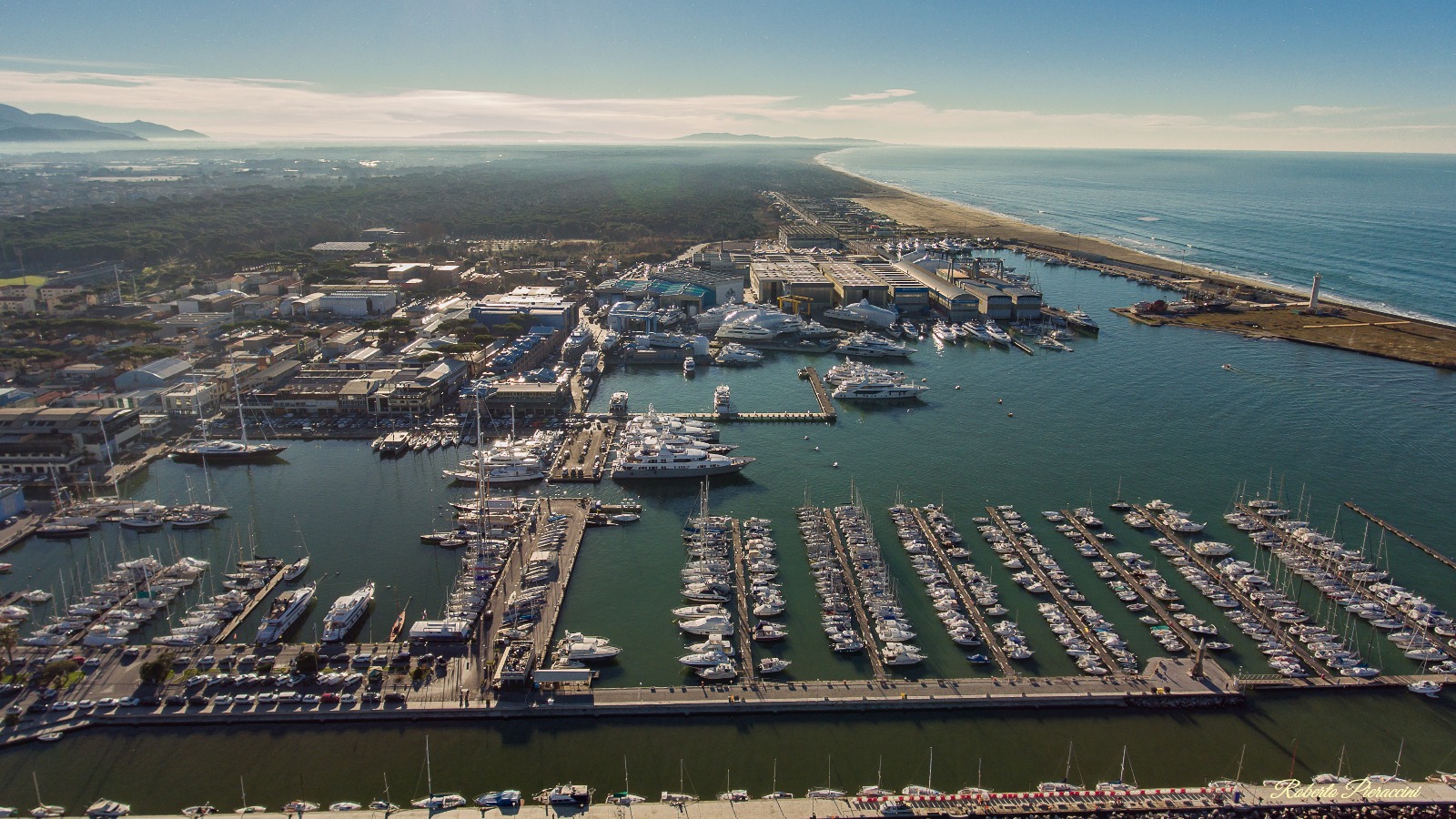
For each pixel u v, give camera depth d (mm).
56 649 145375
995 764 123188
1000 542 186500
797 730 129750
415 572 174750
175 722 128625
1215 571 175875
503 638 148250
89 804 114125
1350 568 176375
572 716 131375
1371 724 131750
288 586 168125
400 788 117500
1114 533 193000
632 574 174500
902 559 181375
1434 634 155125
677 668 143750
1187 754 125250
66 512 196625
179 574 170875
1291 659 145625
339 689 136000
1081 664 143375
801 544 187500
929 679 139875
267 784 117812
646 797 116875
